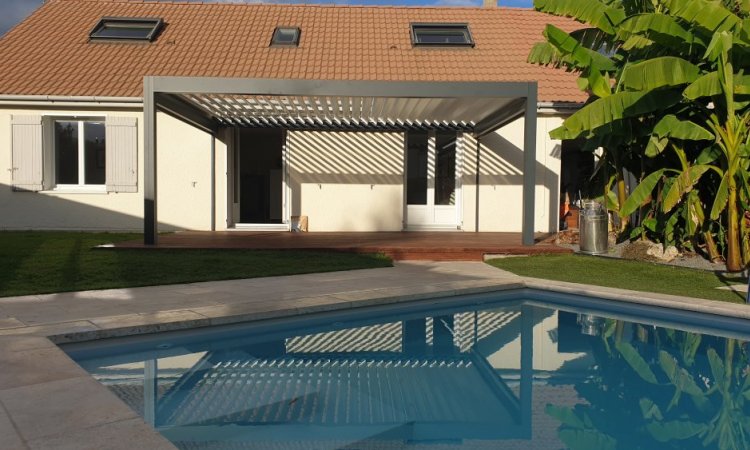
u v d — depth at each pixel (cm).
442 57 1306
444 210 1281
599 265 798
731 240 723
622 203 933
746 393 361
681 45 741
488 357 437
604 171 980
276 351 441
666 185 797
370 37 1388
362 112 1077
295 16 1474
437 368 409
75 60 1256
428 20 1468
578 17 790
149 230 887
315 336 488
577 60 801
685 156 820
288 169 1241
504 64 1288
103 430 247
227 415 309
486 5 1705
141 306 505
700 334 505
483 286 635
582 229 915
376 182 1255
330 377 384
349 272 736
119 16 1430
